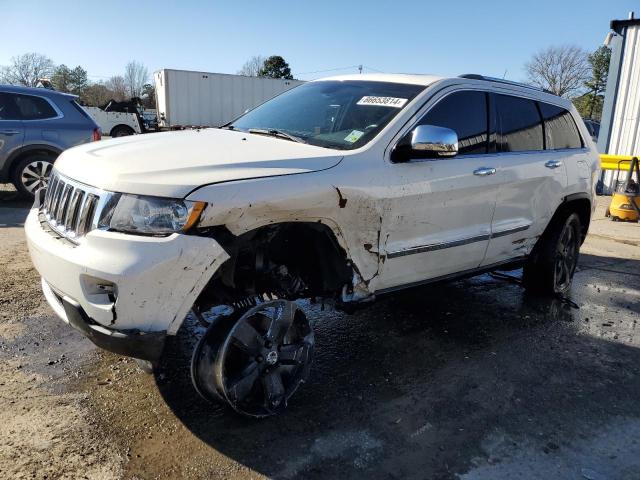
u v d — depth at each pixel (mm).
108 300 2461
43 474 2395
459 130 3799
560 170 4684
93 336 2514
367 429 2896
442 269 3818
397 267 3434
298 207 2771
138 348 2461
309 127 3641
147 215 2453
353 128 3443
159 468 2496
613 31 13219
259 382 2879
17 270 5051
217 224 2527
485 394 3332
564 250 5164
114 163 2711
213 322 2791
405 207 3320
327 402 3146
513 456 2727
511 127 4297
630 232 8992
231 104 23797
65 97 8609
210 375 2699
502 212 4145
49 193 3209
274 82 24625
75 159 3021
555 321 4660
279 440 2758
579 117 5254
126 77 69000
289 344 2990
